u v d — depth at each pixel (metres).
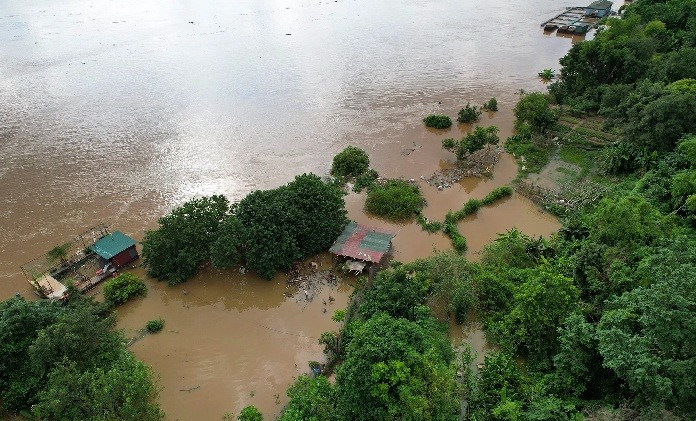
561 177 55.06
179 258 41.28
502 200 52.47
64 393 27.16
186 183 56.25
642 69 68.06
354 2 146.62
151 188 55.50
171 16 134.00
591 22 111.31
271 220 42.00
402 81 83.88
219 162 60.38
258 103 76.50
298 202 43.81
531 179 55.16
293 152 62.38
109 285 40.12
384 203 50.53
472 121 69.06
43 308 33.88
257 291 41.72
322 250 45.12
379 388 25.80
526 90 78.81
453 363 30.80
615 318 28.28
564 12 121.12
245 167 59.25
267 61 95.25
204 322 38.97
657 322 25.45
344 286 41.72
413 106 74.62
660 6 93.88
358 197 53.78
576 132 63.38
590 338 28.58
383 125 68.94
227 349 36.56
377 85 82.44
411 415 25.03
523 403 29.02
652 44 72.38
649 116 51.41
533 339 32.97
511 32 110.12
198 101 77.75
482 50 98.56
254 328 38.28
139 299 41.12
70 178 57.56
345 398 27.38
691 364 24.06
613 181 53.00
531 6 132.75
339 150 62.66
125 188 55.56
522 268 39.91
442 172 57.53
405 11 132.88
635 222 38.06
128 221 50.00
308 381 30.83
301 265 43.75
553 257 41.38
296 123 69.88
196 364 35.41
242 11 138.50
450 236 46.97
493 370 31.12
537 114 62.44
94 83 86.25
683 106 49.59
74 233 48.25
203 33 116.31
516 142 62.41
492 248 41.12
